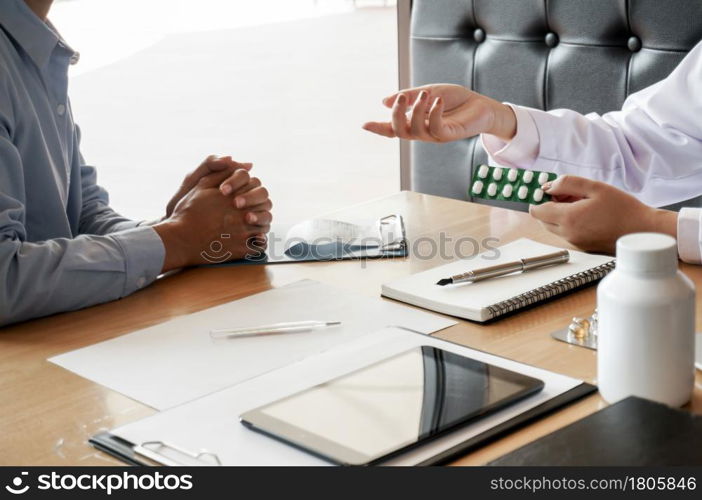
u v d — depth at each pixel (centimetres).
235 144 420
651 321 63
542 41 171
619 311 64
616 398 66
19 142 114
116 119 464
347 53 541
